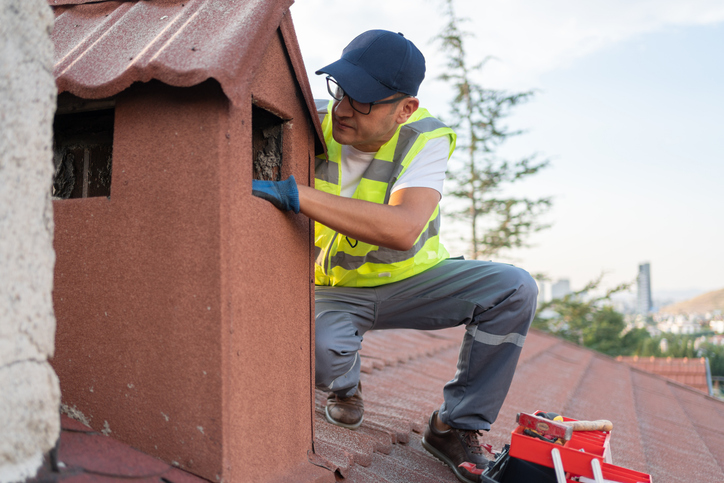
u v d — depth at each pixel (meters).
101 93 1.27
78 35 1.55
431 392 3.45
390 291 2.22
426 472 2.13
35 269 1.02
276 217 1.49
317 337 1.98
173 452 1.31
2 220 0.96
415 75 1.82
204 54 1.23
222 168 1.26
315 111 1.68
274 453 1.49
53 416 1.06
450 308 2.20
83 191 1.68
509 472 1.72
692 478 3.49
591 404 5.05
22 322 1.00
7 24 0.97
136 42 1.40
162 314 1.32
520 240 19.00
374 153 2.02
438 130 2.04
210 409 1.27
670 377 14.79
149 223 1.33
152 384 1.33
